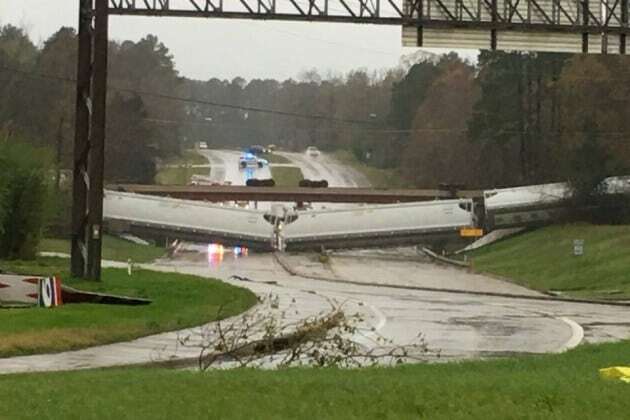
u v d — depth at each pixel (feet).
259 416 67.05
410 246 601.62
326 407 70.69
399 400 73.46
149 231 551.18
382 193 644.27
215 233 554.87
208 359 119.34
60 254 381.40
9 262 295.48
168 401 73.15
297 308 216.13
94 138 216.54
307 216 559.38
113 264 371.97
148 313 176.35
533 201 551.59
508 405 71.56
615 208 548.31
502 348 154.20
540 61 640.58
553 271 429.79
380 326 188.34
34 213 323.16
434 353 143.64
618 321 212.84
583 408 70.79
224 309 191.72
